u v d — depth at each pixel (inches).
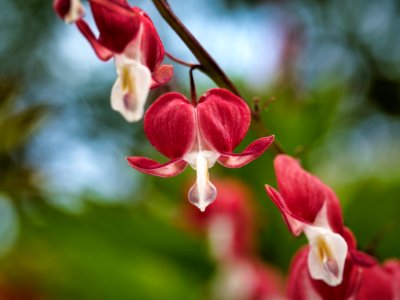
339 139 22.8
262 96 19.6
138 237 16.3
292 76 22.3
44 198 16.6
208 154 7.7
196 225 16.5
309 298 8.6
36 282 20.6
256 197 16.8
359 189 16.3
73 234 16.0
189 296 16.0
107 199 16.7
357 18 43.4
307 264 8.6
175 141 7.7
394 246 15.1
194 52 8.2
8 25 39.0
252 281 15.7
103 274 15.9
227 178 17.3
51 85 37.8
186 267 16.7
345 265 8.4
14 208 20.9
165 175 7.7
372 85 42.4
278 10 27.6
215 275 16.4
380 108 41.9
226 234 16.1
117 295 16.0
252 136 15.8
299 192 8.3
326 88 18.4
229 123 7.7
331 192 8.4
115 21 7.8
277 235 16.5
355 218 15.6
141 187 19.0
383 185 16.4
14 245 21.0
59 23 39.0
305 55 26.1
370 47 43.1
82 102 36.9
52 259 18.8
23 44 38.8
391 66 42.7
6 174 21.8
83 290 16.1
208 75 8.2
